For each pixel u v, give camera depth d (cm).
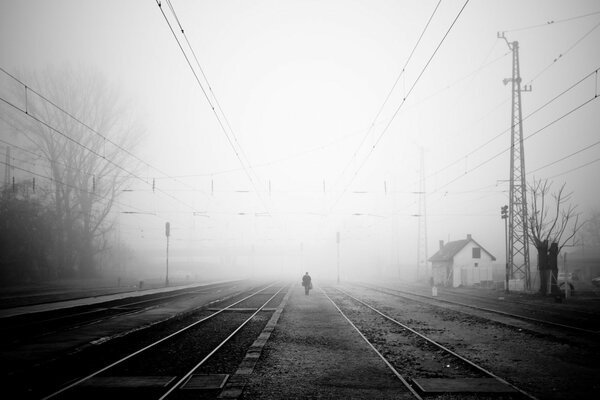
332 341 1295
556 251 2961
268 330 1488
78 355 1061
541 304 2459
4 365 909
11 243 4250
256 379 851
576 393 755
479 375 879
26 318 1581
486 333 1451
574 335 1372
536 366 962
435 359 1038
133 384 807
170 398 728
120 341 1280
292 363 995
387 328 1577
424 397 738
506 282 3334
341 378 860
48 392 762
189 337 1372
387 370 927
